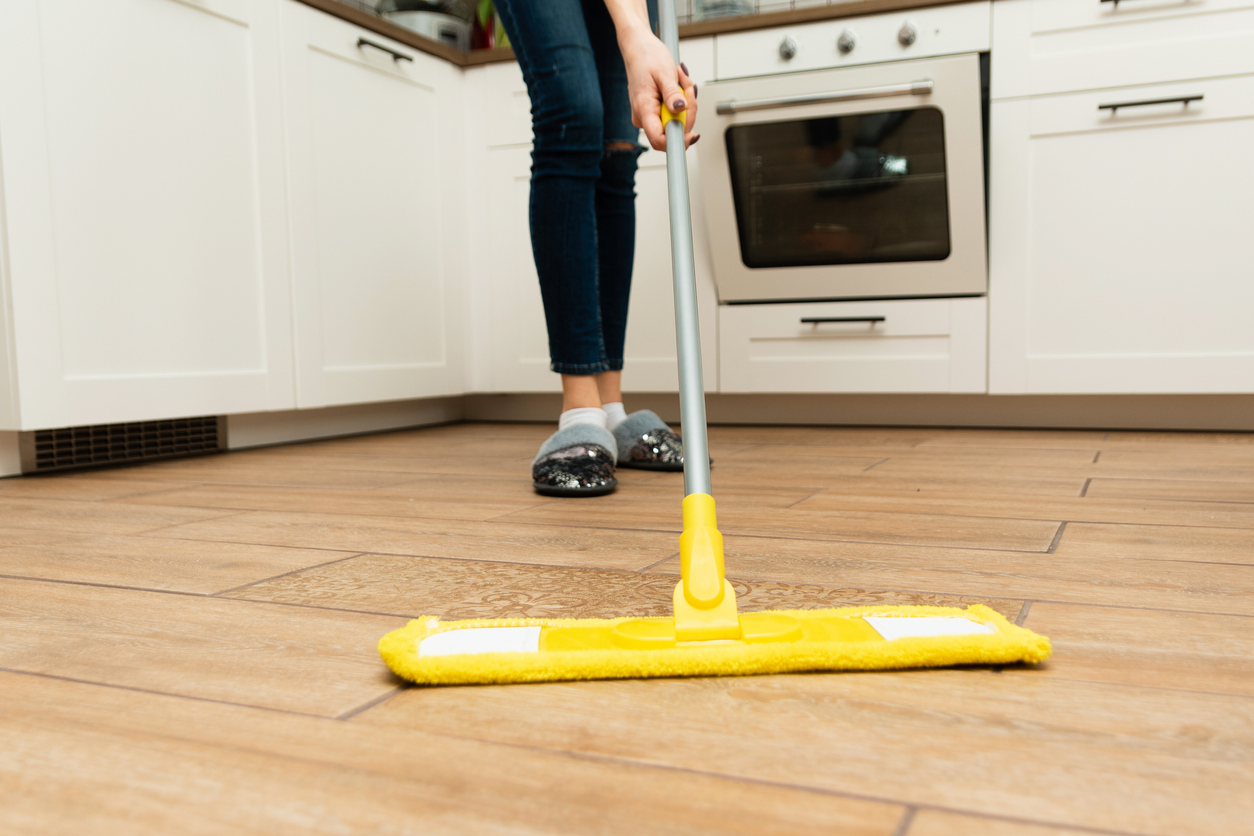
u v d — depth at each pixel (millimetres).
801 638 611
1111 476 1486
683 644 607
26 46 1583
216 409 1934
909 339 2326
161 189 1814
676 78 1010
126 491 1493
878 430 2342
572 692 575
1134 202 2143
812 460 1743
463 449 2066
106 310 1722
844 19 2273
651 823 416
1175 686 570
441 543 1045
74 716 548
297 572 915
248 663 642
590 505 1285
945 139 2172
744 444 2039
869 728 514
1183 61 2076
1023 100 2188
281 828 416
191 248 1876
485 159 2658
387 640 606
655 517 1188
